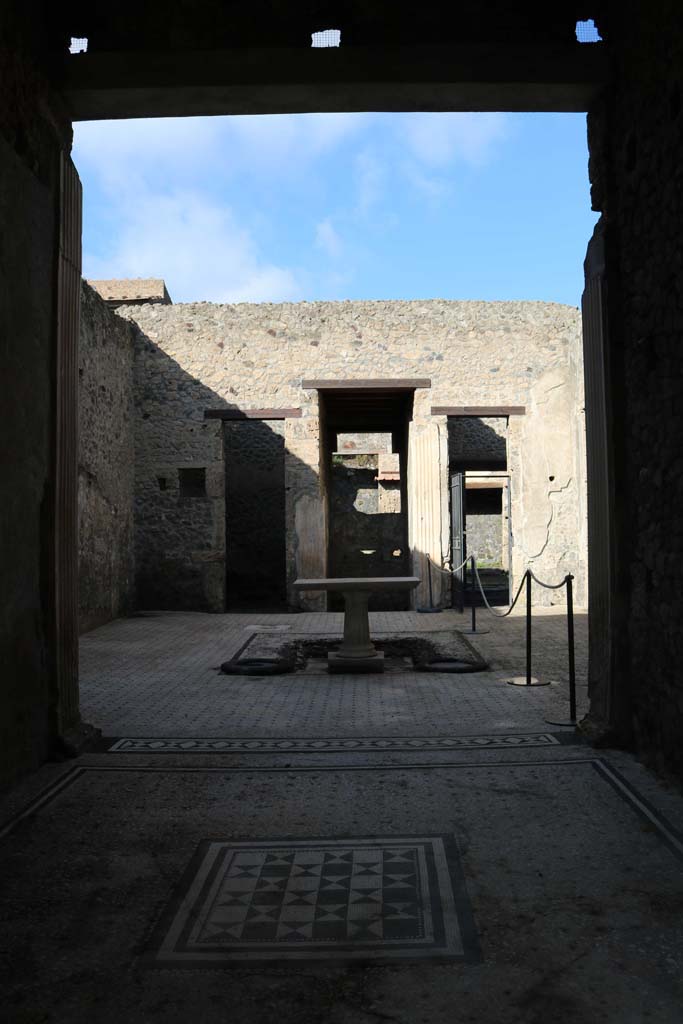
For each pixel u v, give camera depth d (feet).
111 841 10.72
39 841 10.74
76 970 7.60
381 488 64.49
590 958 7.73
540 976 7.43
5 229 12.57
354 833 10.92
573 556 43.50
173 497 45.16
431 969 7.57
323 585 25.08
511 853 10.19
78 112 15.33
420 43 14.47
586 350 15.88
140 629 36.50
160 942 8.09
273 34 14.56
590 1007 6.95
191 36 14.56
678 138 11.71
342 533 63.67
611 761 13.79
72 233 15.21
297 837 10.78
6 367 12.66
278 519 57.52
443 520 44.57
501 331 45.09
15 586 13.05
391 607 61.31
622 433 14.55
